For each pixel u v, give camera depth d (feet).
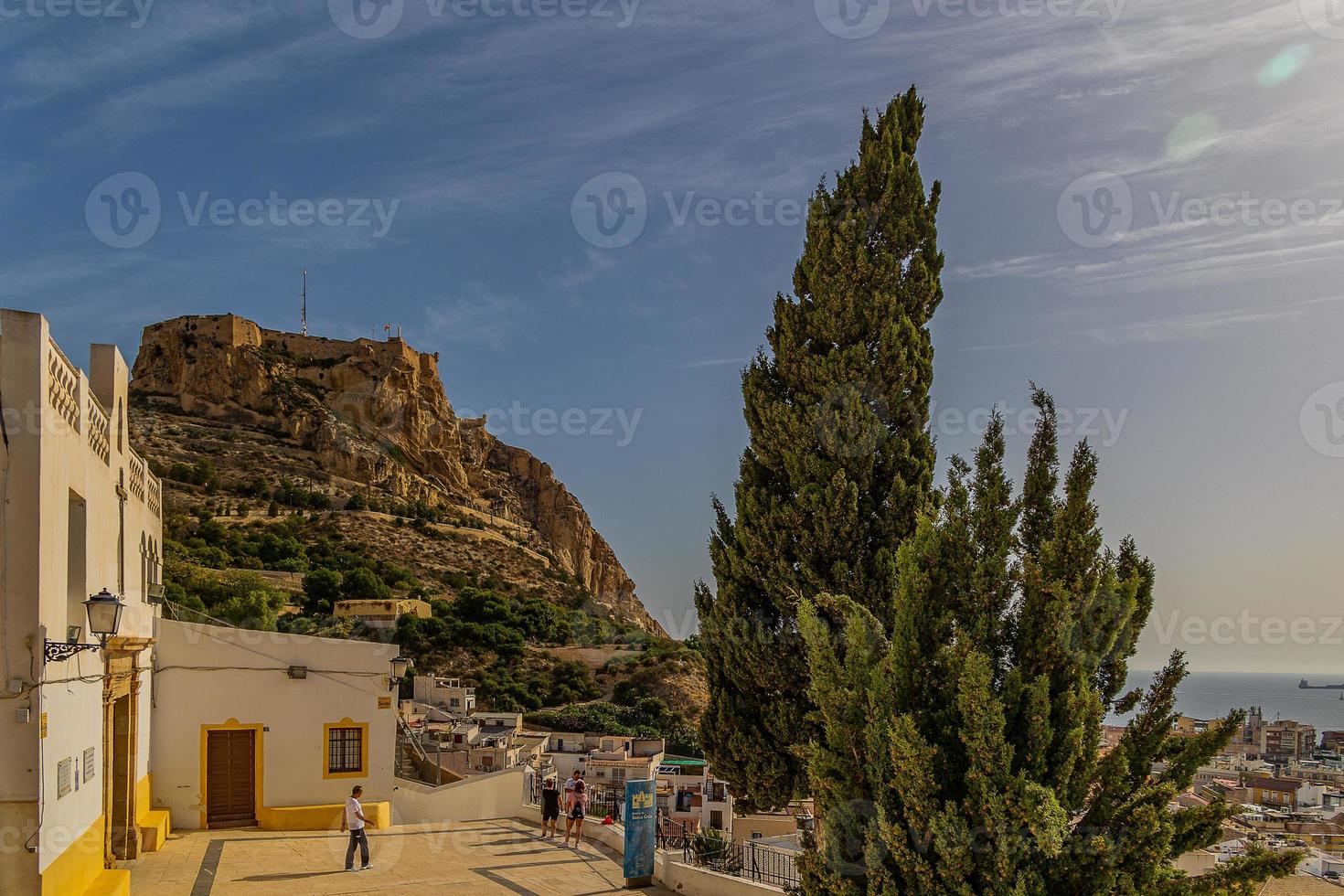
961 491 31.76
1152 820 26.11
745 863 51.24
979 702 26.30
